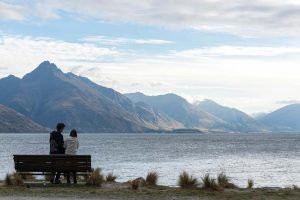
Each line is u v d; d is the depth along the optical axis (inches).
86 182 732.7
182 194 637.3
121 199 592.4
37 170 723.4
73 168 719.7
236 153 3348.9
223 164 2130.9
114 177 824.9
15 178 733.9
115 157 2691.9
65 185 725.9
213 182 703.1
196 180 732.7
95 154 3041.3
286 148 4434.1
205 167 1930.4
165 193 645.3
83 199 588.7
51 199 584.4
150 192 652.7
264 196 624.7
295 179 1446.9
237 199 598.9
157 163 2171.5
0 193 636.7
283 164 2146.9
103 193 641.0
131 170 1743.4
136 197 608.7
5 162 2135.8
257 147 4714.6
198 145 5354.3
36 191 656.4
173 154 3142.2
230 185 751.1
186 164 2113.7
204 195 629.9
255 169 1845.5
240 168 1892.2
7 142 5920.3
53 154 734.5
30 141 6476.4
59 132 764.6
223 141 7455.7
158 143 6082.7
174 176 1459.2
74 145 759.7
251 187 775.7
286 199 599.8
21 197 600.4
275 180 1411.2
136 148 4242.1
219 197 613.9
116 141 6988.2
